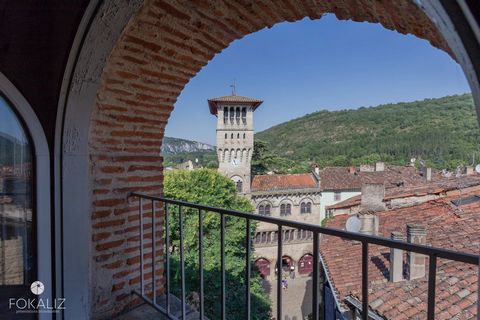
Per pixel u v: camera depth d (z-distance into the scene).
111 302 2.81
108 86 2.57
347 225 7.77
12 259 2.45
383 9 2.14
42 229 2.43
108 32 2.25
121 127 2.82
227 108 27.98
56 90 2.38
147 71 2.71
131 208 2.96
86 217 2.58
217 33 2.70
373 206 11.91
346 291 5.73
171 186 14.36
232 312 10.55
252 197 26.81
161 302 3.09
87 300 2.60
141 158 3.05
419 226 5.88
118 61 2.48
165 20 2.39
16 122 2.40
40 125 2.41
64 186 2.46
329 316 6.97
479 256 0.93
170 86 2.98
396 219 8.39
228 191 16.55
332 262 6.94
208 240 12.32
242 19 2.59
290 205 27.17
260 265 24.47
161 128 3.19
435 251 1.04
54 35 2.31
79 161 2.52
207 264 11.45
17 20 2.30
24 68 2.34
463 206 7.75
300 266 25.22
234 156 27.92
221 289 1.89
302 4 2.40
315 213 27.45
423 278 5.02
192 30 2.58
